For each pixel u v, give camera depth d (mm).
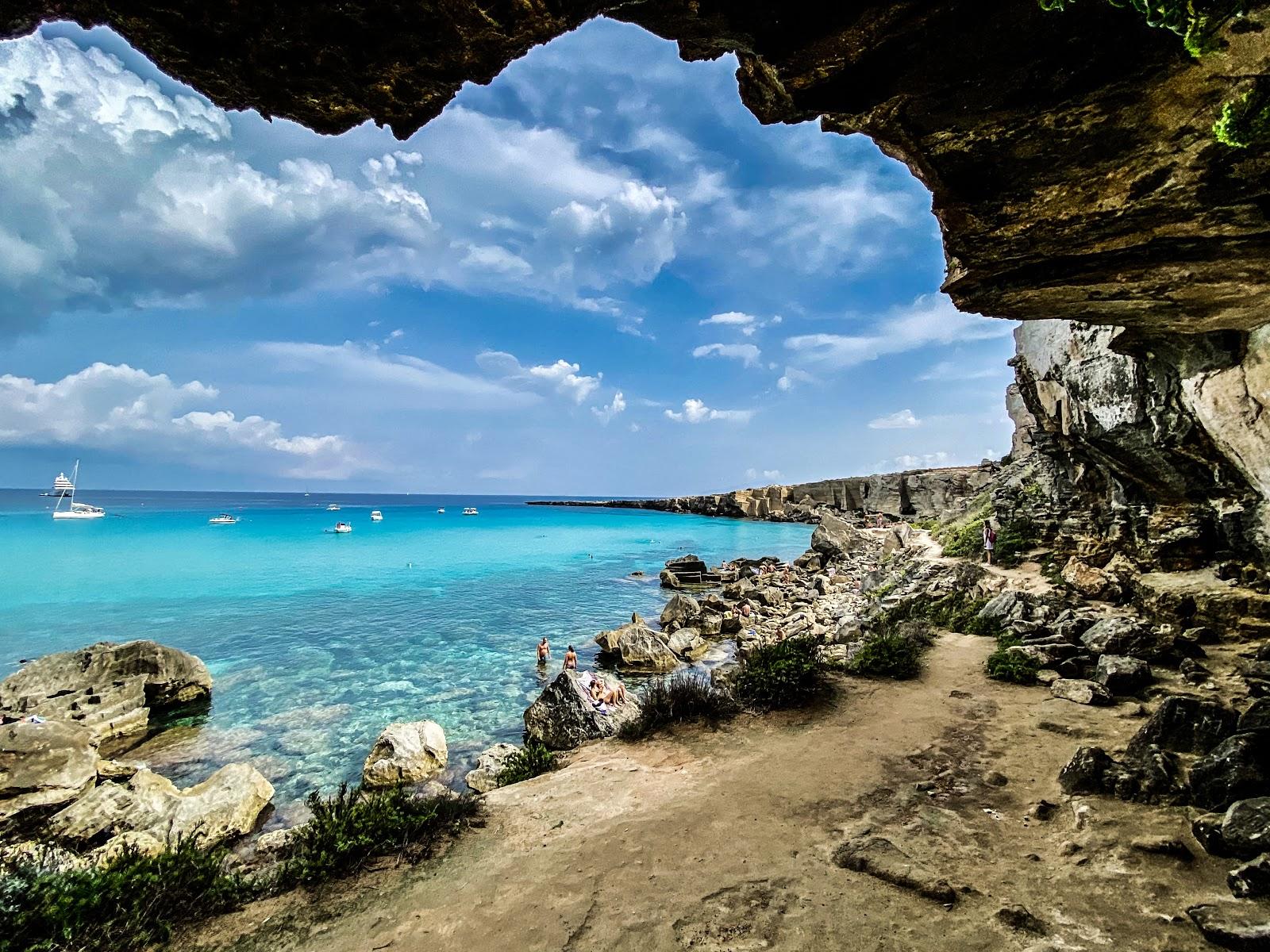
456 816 7969
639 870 6500
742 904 5727
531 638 25016
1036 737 9141
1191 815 6129
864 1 3605
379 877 6789
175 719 16188
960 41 3803
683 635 23156
